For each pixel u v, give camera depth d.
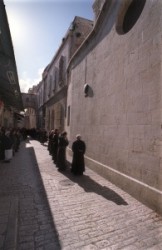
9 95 14.03
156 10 5.17
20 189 6.16
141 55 5.75
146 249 3.27
